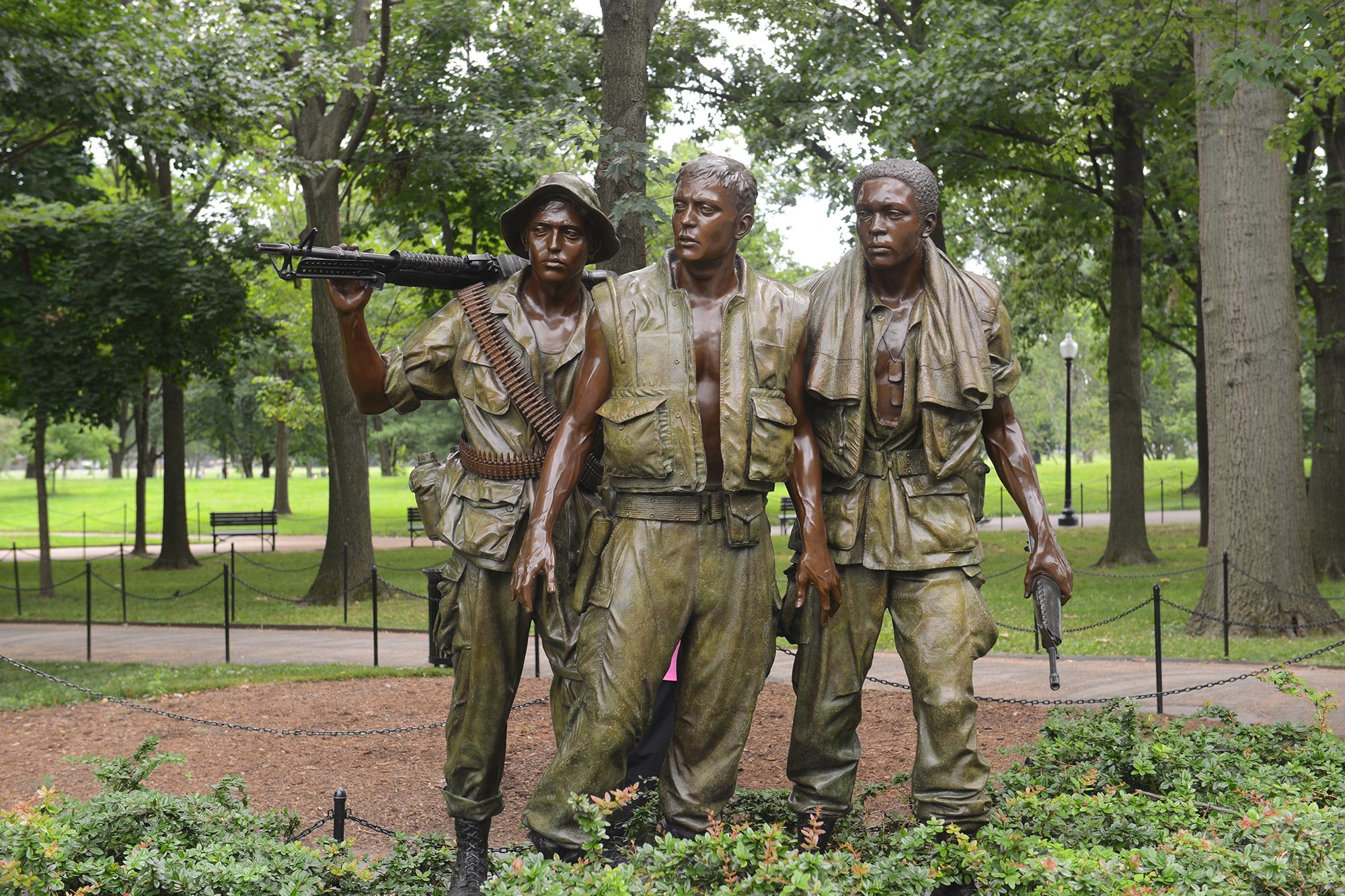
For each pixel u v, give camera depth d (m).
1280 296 12.90
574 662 3.89
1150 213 22.88
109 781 5.05
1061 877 3.53
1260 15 12.02
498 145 13.55
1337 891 3.56
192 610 18.02
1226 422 13.05
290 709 9.88
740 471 3.64
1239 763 5.41
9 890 3.88
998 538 26.62
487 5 17.30
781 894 3.18
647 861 3.48
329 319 18.55
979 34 16.11
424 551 28.25
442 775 7.57
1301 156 19.70
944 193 20.97
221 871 3.99
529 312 4.10
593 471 3.98
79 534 39.72
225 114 14.97
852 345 3.87
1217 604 13.16
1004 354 4.02
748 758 7.76
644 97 9.67
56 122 14.66
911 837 3.59
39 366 18.86
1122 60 11.94
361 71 17.08
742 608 3.73
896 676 10.78
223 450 55.94
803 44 19.47
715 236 3.62
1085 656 12.03
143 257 18.73
